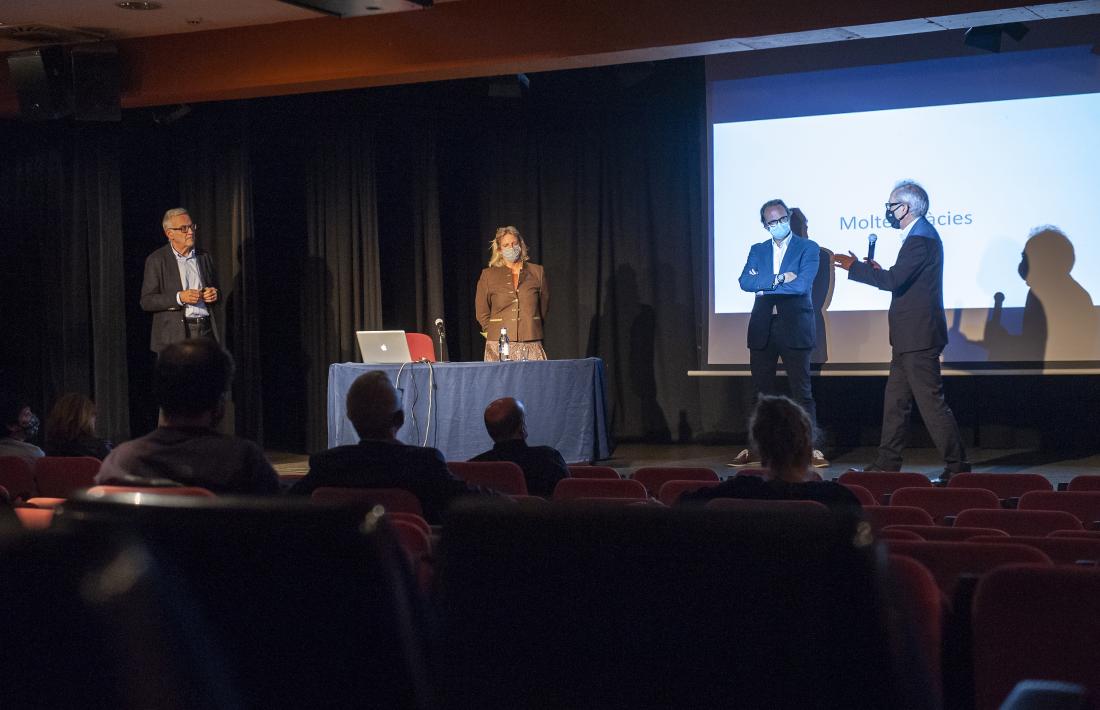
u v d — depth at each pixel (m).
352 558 0.92
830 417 8.09
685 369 8.38
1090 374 7.14
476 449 6.48
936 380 6.13
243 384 8.04
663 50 6.30
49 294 8.01
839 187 7.37
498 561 0.91
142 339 8.63
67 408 4.32
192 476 2.53
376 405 2.93
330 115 8.36
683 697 0.86
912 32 6.00
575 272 8.59
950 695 1.48
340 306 8.35
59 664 0.74
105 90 6.84
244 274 8.02
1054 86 6.89
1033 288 6.94
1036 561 1.86
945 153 7.12
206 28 6.92
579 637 0.89
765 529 0.83
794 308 6.88
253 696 0.97
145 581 0.75
